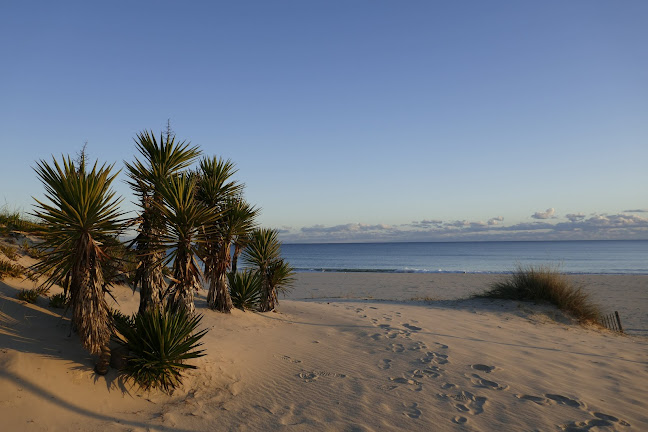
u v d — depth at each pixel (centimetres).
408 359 679
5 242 823
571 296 1331
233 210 833
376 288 2653
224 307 898
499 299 1404
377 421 439
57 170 458
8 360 412
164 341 482
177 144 627
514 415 461
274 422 428
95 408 404
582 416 462
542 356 734
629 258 9450
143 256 580
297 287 2705
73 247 468
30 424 352
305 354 693
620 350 847
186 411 436
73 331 517
